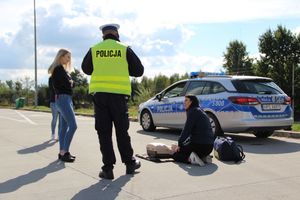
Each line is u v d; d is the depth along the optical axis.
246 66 54.16
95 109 6.60
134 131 13.22
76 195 5.60
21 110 31.02
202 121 7.61
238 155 7.87
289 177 6.56
